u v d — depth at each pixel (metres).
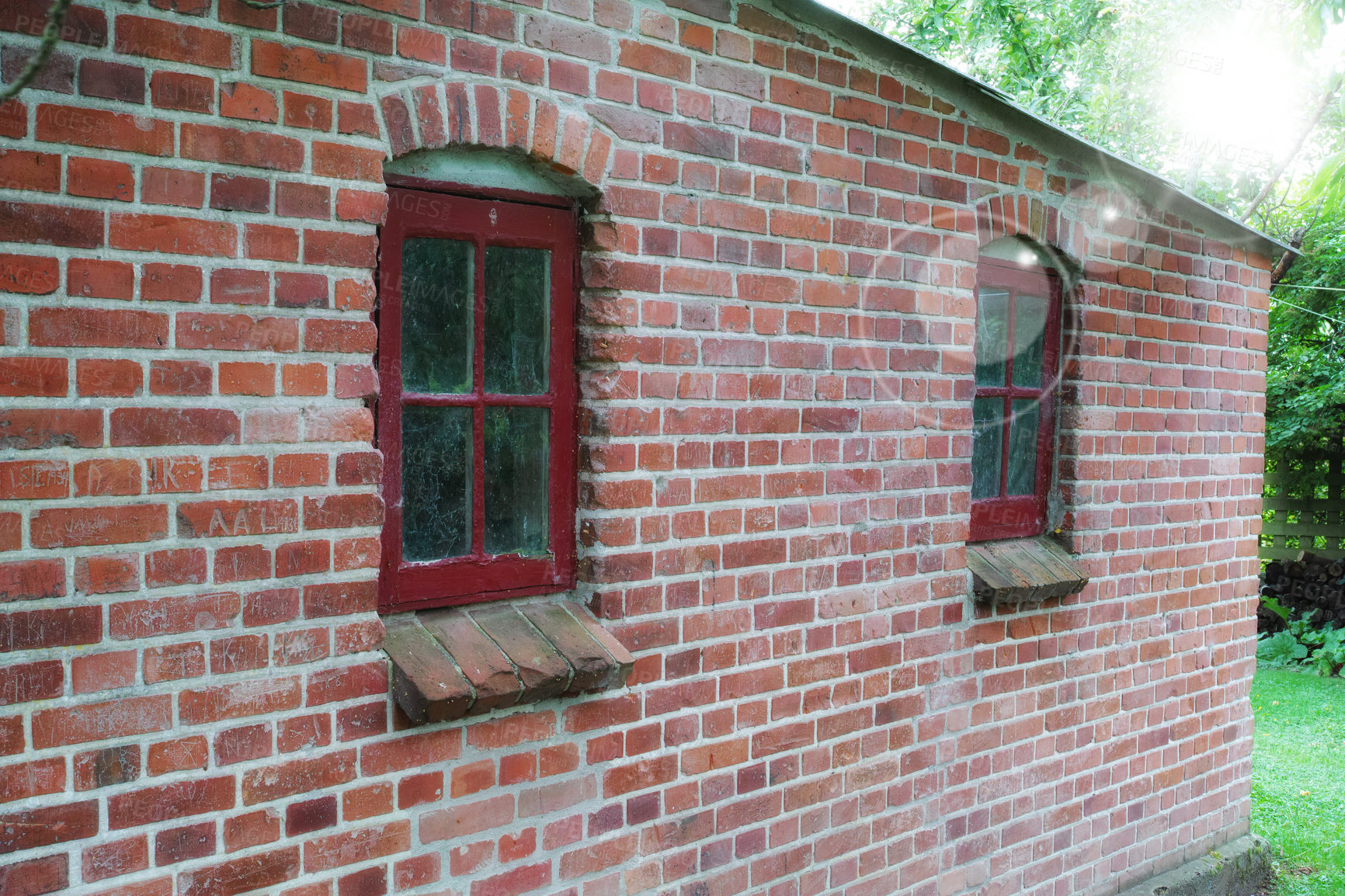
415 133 2.29
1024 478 4.05
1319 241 9.57
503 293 2.62
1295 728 7.20
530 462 2.70
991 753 3.73
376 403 2.41
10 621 1.85
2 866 1.85
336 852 2.25
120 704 1.96
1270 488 10.51
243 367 2.08
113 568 1.94
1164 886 4.39
